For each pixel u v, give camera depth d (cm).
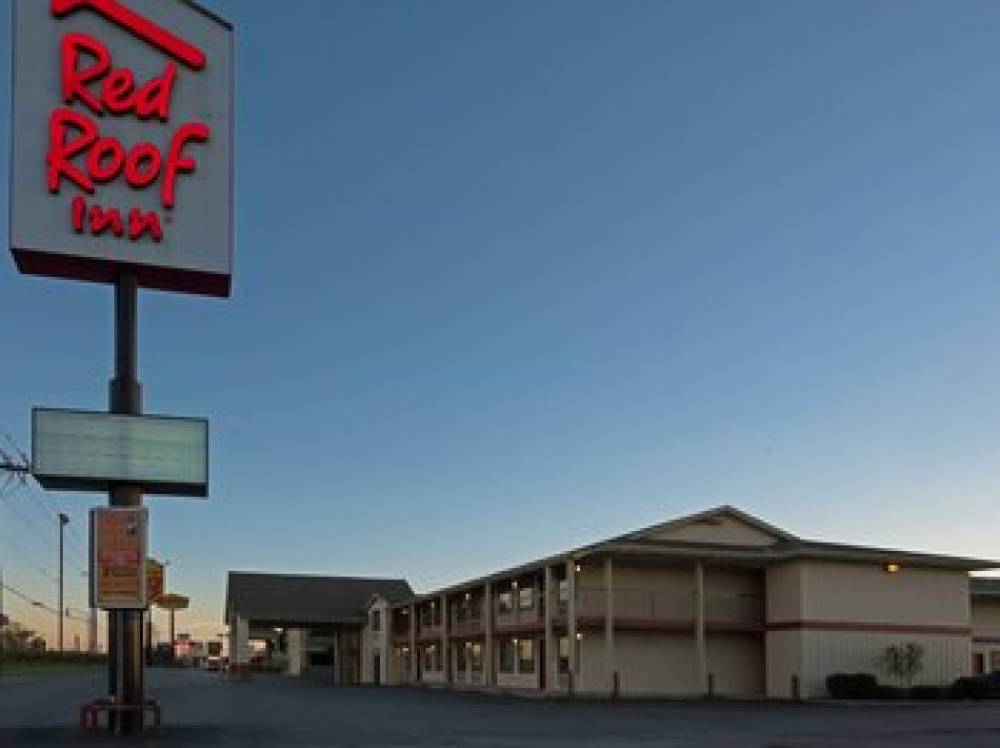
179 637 15812
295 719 2803
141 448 2308
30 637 12925
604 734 2323
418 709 3344
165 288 2469
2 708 3281
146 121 2400
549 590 4422
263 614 7594
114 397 2327
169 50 2436
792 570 4241
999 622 4953
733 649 4397
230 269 2423
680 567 4400
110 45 2391
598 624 4216
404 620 6900
